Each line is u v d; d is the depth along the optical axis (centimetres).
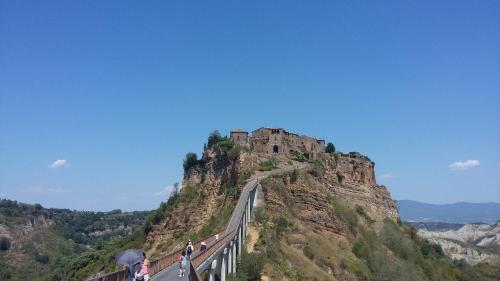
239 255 7656
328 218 11544
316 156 15150
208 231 10188
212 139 14075
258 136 14875
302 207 11381
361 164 16725
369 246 11969
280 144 14688
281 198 11056
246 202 9125
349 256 10638
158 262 4084
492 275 17000
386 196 17575
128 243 14000
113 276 2684
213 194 12794
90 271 12988
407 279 10956
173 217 12988
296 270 8325
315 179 12631
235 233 7050
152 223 13512
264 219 10000
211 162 13650
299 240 9894
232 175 12538
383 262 11000
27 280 19050
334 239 11162
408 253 13662
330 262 9656
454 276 14812
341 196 14688
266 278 7600
